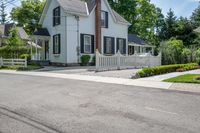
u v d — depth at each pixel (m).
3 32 40.62
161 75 15.96
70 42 24.67
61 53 25.16
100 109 6.81
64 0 26.06
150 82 12.43
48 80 13.41
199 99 8.21
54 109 6.82
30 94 9.11
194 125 5.41
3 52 27.41
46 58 28.58
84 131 4.99
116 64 20.30
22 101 7.87
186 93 9.35
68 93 9.30
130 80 13.25
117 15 31.36
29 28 46.50
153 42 56.19
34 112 6.50
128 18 45.56
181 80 12.41
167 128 5.19
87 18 26.23
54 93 9.31
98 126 5.31
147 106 7.18
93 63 26.64
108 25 28.42
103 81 12.87
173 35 58.97
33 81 13.02
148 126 5.32
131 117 6.02
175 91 9.81
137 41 36.62
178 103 7.60
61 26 25.05
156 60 24.22
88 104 7.42
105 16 28.17
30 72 18.83
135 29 47.56
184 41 54.41
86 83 12.12
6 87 10.93
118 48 29.88
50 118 5.93
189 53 27.81
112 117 6.01
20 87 10.90
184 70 19.47
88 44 26.44
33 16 44.94
